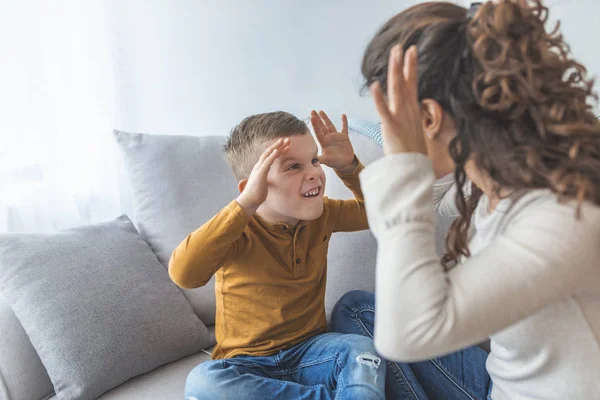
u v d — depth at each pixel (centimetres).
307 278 127
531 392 80
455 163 71
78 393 118
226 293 126
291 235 125
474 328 63
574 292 64
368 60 79
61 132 182
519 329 75
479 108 67
